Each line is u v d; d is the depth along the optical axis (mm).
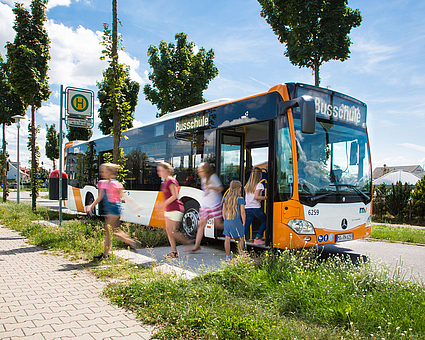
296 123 6332
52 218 13547
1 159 26875
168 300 3889
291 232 6023
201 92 22969
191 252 7449
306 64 15484
